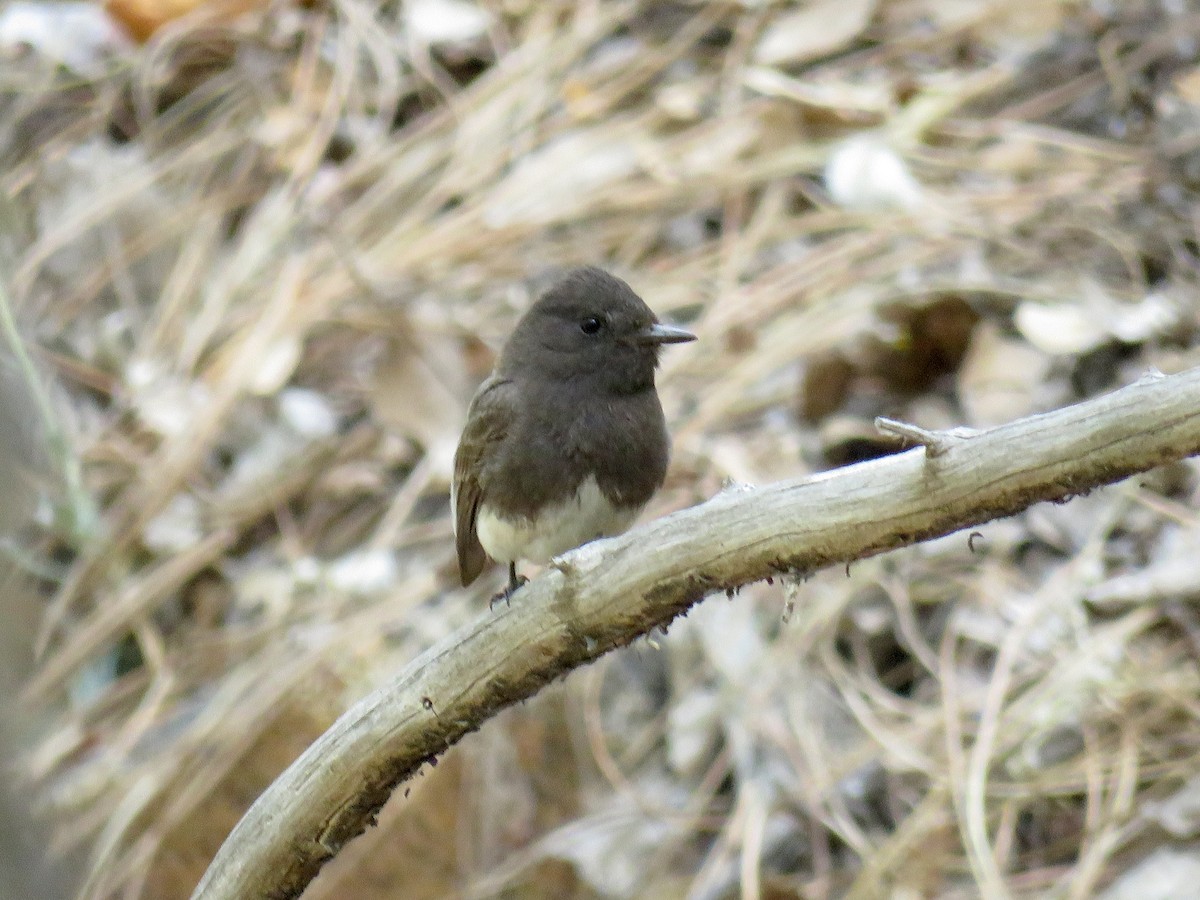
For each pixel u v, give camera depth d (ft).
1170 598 29.78
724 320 37.73
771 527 18.35
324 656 34.12
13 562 20.62
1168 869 26.94
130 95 46.19
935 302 34.94
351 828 21.35
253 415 39.04
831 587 32.50
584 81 43.70
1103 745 28.96
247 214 43.52
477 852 31.83
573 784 32.17
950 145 40.19
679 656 32.60
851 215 38.91
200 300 41.70
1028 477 16.87
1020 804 29.09
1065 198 37.83
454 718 20.70
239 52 46.52
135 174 44.32
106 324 41.52
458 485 26.40
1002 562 31.94
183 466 38.11
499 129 43.37
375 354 39.96
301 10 46.96
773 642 32.01
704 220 40.45
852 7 42.27
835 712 31.17
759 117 41.42
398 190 42.63
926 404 34.50
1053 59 41.01
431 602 34.86
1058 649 30.17
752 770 30.71
